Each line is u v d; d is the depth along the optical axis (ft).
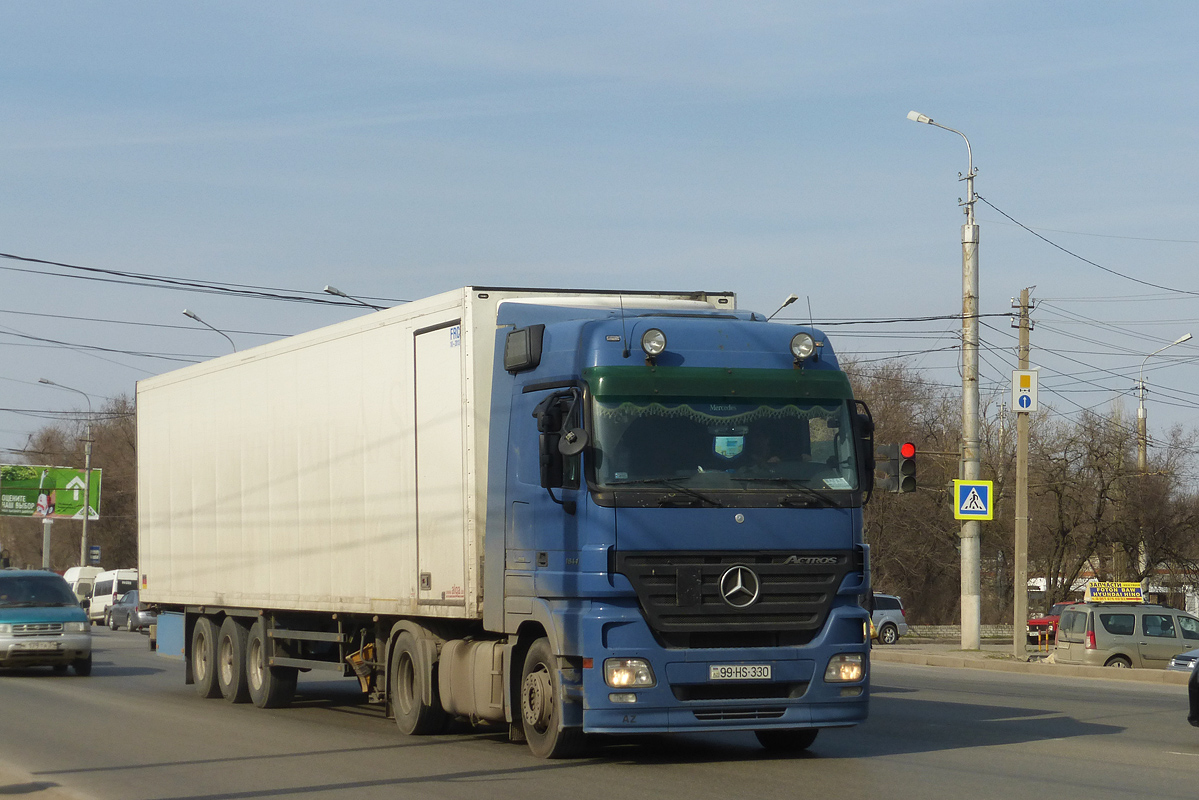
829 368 36.65
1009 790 31.01
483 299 40.55
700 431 34.96
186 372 63.98
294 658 54.85
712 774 34.06
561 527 35.04
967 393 99.71
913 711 52.08
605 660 33.35
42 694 65.46
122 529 302.45
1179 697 60.49
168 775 35.63
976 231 100.32
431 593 41.88
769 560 34.60
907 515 193.06
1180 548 177.47
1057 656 91.25
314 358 51.13
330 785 33.19
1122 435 178.50
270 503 54.75
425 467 42.52
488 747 40.34
